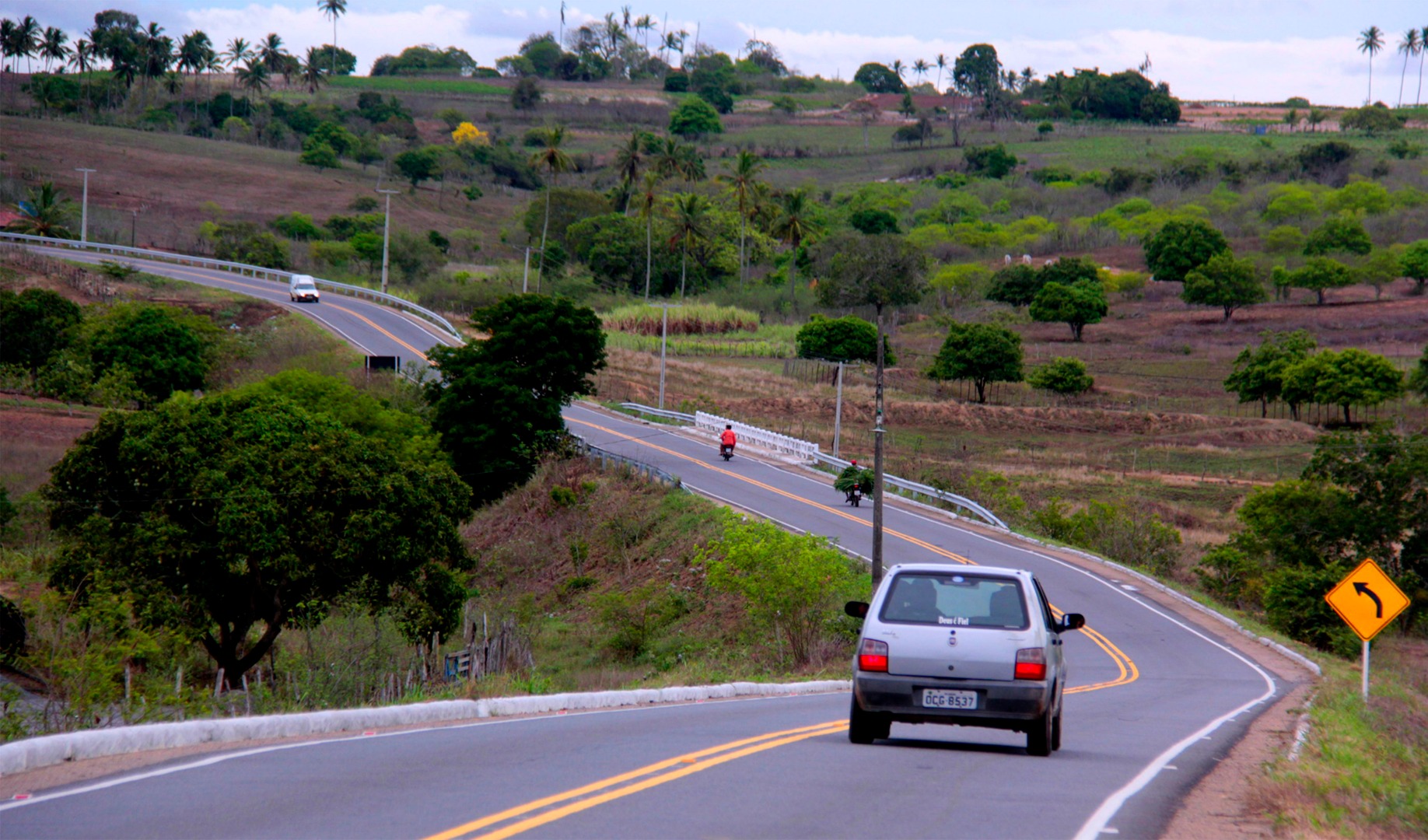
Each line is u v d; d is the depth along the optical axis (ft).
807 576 138.72
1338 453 204.13
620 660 163.84
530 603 199.52
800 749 44.52
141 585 128.88
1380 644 187.52
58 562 131.95
